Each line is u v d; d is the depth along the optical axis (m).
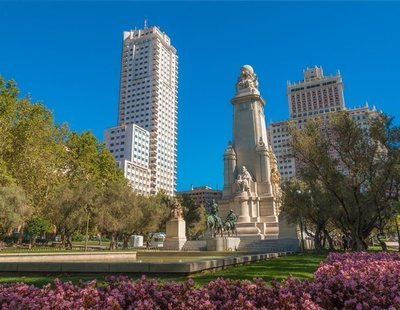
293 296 8.10
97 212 53.72
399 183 33.03
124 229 58.16
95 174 67.38
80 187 52.53
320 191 39.66
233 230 54.84
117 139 179.00
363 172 32.31
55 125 60.50
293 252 38.88
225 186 69.69
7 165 48.06
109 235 58.53
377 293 8.65
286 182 47.88
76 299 8.56
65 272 16.22
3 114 48.12
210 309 7.63
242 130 72.56
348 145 32.25
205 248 50.06
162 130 198.12
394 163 30.98
